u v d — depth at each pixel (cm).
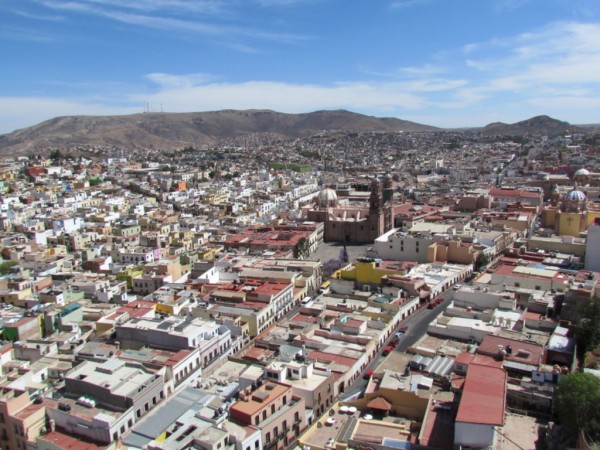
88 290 19288
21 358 13738
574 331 13675
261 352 14012
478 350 12838
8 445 10475
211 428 9831
